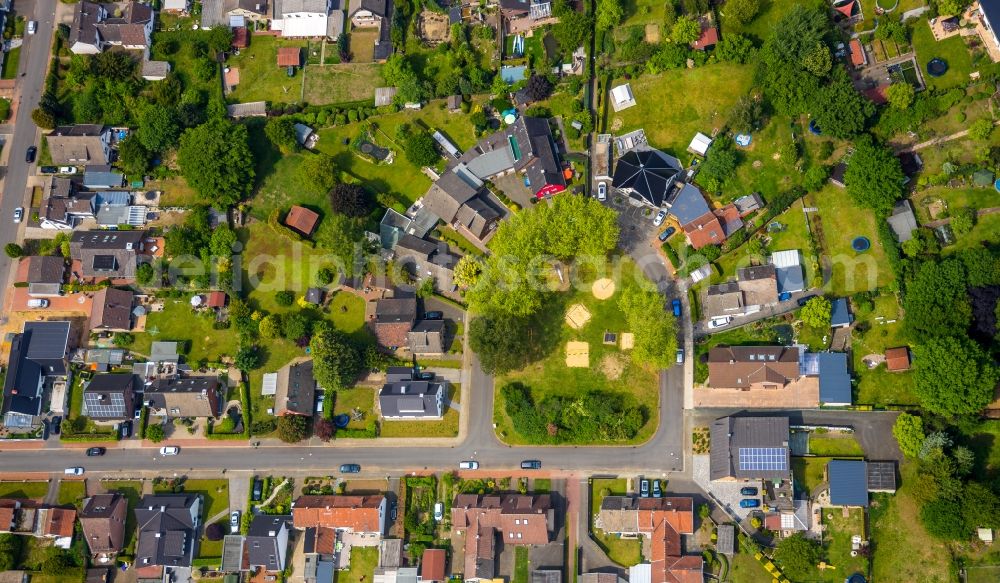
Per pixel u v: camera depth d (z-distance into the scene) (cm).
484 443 17088
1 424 17688
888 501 15962
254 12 19075
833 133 16888
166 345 17788
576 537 16538
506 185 18062
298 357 17712
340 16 19125
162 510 16862
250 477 17325
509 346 16362
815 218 17050
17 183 18800
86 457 17625
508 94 18362
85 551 17050
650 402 16875
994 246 16275
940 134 16962
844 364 16275
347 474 17175
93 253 17975
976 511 14950
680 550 16075
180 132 18438
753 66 17762
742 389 16650
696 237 17075
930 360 15350
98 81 18975
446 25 18912
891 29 17350
